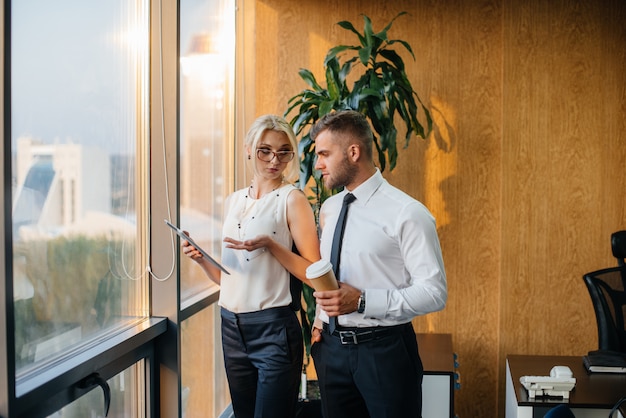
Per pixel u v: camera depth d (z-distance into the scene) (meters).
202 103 3.43
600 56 4.16
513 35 4.21
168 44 2.79
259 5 4.41
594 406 2.69
